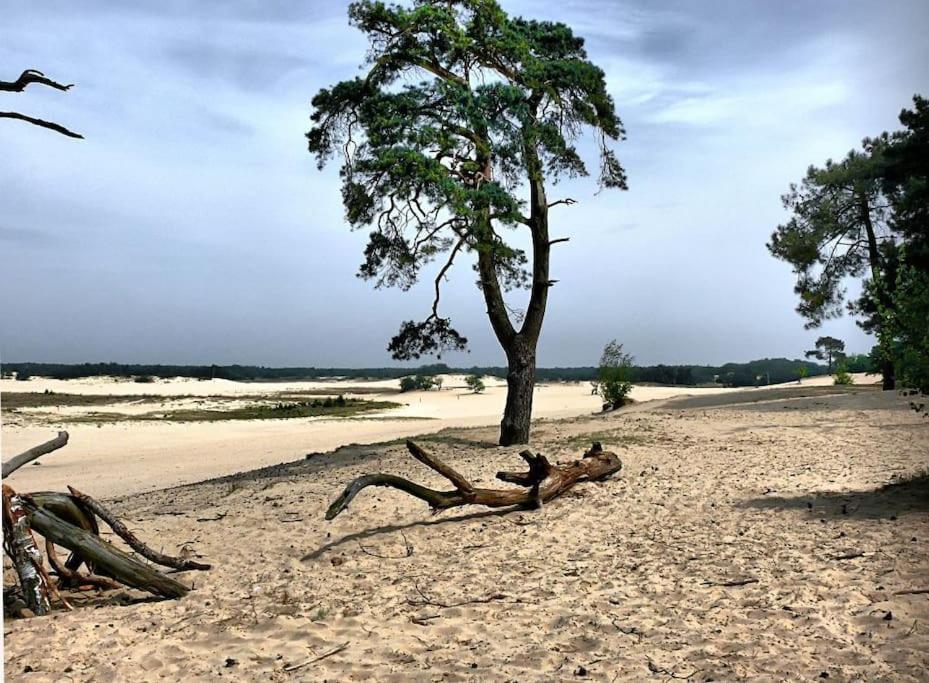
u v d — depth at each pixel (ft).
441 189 50.75
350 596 21.72
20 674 16.61
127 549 29.58
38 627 19.88
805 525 25.90
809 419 64.80
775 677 14.29
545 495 32.50
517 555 25.17
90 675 16.53
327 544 28.27
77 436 118.62
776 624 16.88
